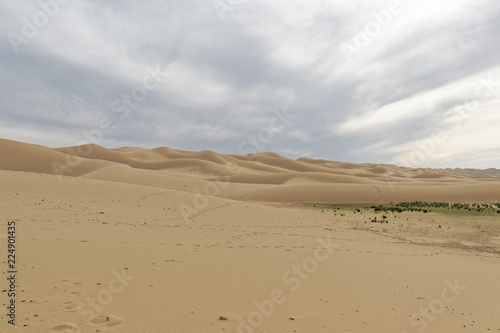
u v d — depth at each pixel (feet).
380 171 620.08
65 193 85.25
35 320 18.04
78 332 17.10
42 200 74.49
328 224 84.58
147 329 18.24
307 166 592.19
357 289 29.17
